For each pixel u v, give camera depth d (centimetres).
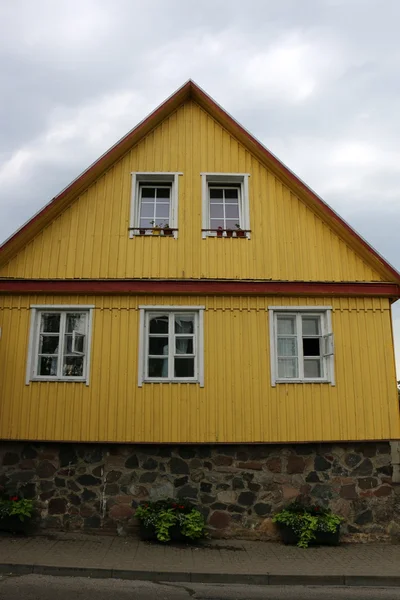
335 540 984
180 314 1120
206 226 1165
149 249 1140
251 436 1046
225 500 1030
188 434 1041
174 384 1067
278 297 1126
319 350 1124
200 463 1046
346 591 766
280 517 991
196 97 1241
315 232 1167
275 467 1051
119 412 1048
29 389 1055
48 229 1140
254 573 801
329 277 1140
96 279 1105
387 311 1130
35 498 1022
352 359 1100
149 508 989
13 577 779
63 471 1035
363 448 1067
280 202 1186
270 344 1097
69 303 1101
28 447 1045
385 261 1124
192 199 1180
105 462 1041
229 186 1230
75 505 1022
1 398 1048
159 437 1038
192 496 1030
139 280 1105
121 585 763
